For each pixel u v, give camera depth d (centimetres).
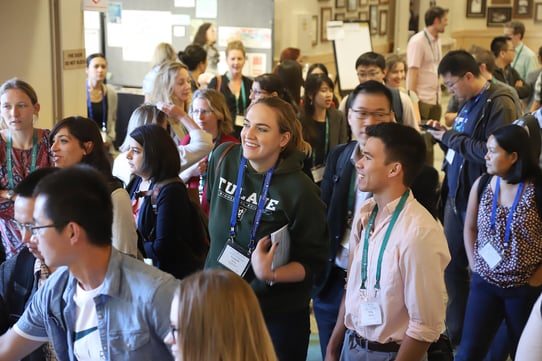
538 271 311
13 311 238
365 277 235
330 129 482
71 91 599
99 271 187
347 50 889
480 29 1592
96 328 190
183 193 319
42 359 239
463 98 413
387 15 1351
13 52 564
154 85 516
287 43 1038
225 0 904
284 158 269
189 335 144
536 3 1550
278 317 270
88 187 183
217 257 273
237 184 272
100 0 613
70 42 591
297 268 261
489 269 318
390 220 231
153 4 912
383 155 231
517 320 316
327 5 1137
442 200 439
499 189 324
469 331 330
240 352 144
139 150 315
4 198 338
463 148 397
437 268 222
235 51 648
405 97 482
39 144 366
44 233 181
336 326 267
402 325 229
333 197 301
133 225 279
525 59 980
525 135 312
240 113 645
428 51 829
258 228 265
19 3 558
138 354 187
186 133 457
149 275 187
